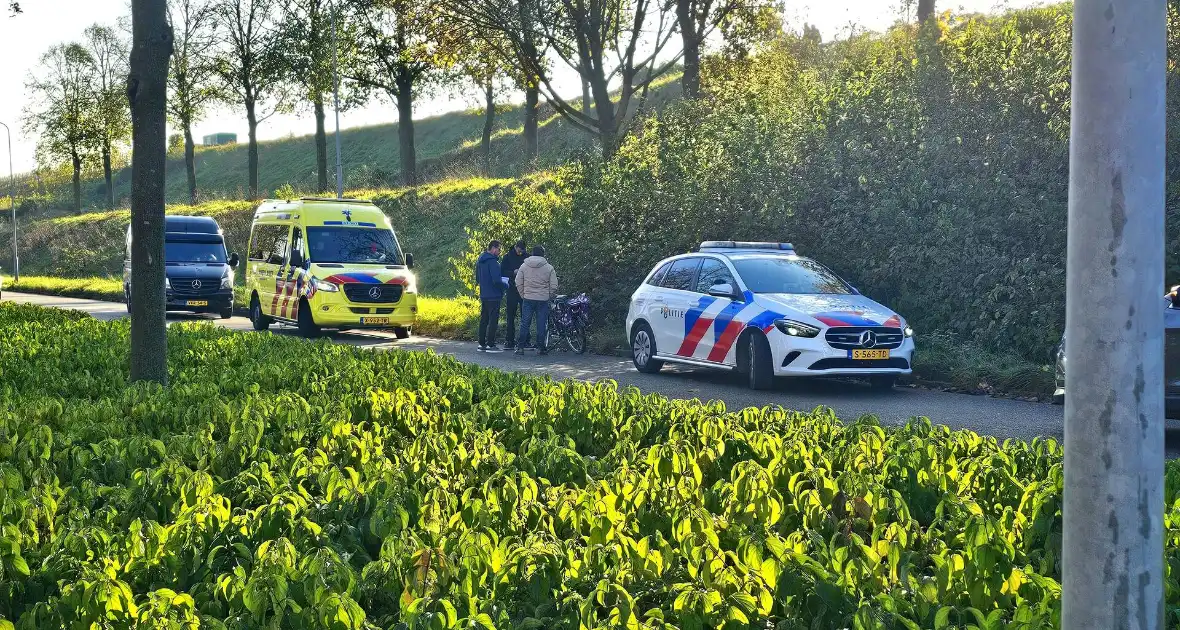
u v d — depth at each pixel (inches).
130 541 134.6
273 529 142.6
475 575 124.0
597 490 160.2
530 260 667.4
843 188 625.6
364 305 786.8
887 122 614.5
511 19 1033.5
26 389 327.0
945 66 614.5
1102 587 83.0
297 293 808.9
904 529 141.3
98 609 114.1
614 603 119.3
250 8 1966.0
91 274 2130.9
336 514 153.5
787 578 120.5
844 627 114.5
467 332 811.4
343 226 831.1
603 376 544.4
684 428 232.2
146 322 346.3
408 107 1852.9
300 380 333.4
